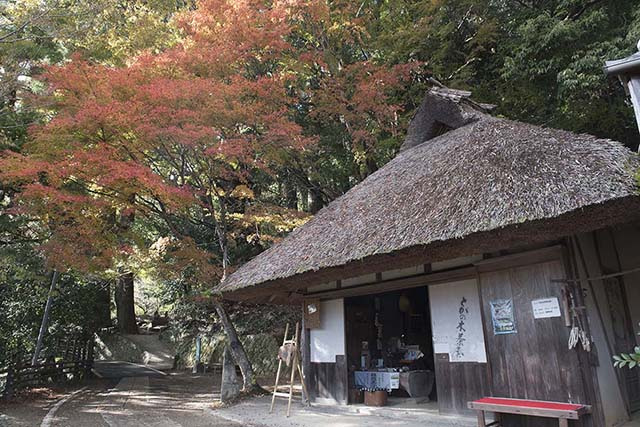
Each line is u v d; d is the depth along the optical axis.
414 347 8.48
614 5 10.23
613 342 5.37
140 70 8.99
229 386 9.48
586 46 9.44
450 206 5.18
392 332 9.02
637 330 6.08
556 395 4.85
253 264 8.06
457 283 6.19
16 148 9.88
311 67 12.29
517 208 4.42
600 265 5.71
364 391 7.47
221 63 9.83
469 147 6.55
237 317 16.56
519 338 5.25
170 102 8.56
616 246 6.41
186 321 18.66
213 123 9.05
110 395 11.06
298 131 9.51
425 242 4.87
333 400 7.69
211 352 16.20
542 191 4.46
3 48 9.05
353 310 8.12
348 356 7.76
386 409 6.84
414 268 6.73
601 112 10.20
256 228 10.83
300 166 13.02
